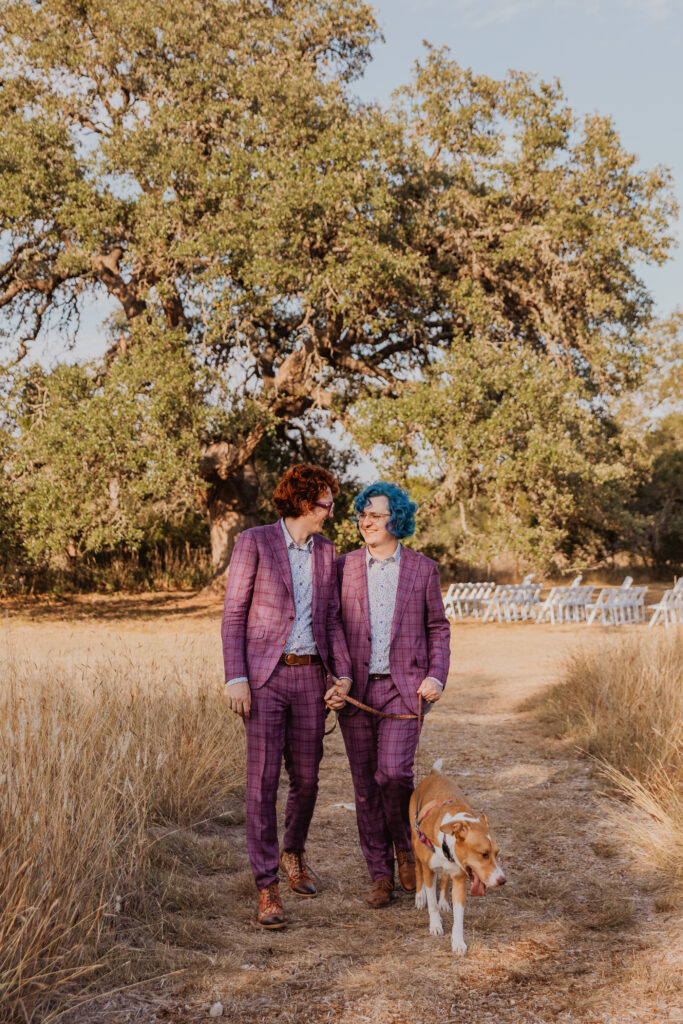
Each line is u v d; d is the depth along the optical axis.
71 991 2.87
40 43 17.16
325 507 3.62
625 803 4.96
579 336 17.75
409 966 3.04
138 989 2.90
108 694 5.24
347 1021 2.67
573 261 17.33
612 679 7.09
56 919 3.04
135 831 4.03
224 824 4.82
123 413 14.95
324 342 18.53
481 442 14.90
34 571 22.41
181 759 4.99
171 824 4.55
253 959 3.13
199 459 18.00
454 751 6.41
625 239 16.48
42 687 4.62
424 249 18.23
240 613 3.59
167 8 16.80
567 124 16.98
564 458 15.12
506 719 7.59
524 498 16.44
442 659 3.69
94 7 17.39
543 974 2.96
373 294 17.09
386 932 3.37
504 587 17.44
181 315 19.11
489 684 9.47
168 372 15.50
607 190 17.08
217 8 17.55
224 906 3.67
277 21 18.12
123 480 15.55
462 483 15.80
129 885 3.59
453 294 17.33
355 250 15.12
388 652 3.68
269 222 15.02
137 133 16.08
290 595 3.54
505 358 15.84
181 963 3.08
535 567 17.75
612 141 16.97
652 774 5.12
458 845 3.05
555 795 5.21
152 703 5.44
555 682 8.52
